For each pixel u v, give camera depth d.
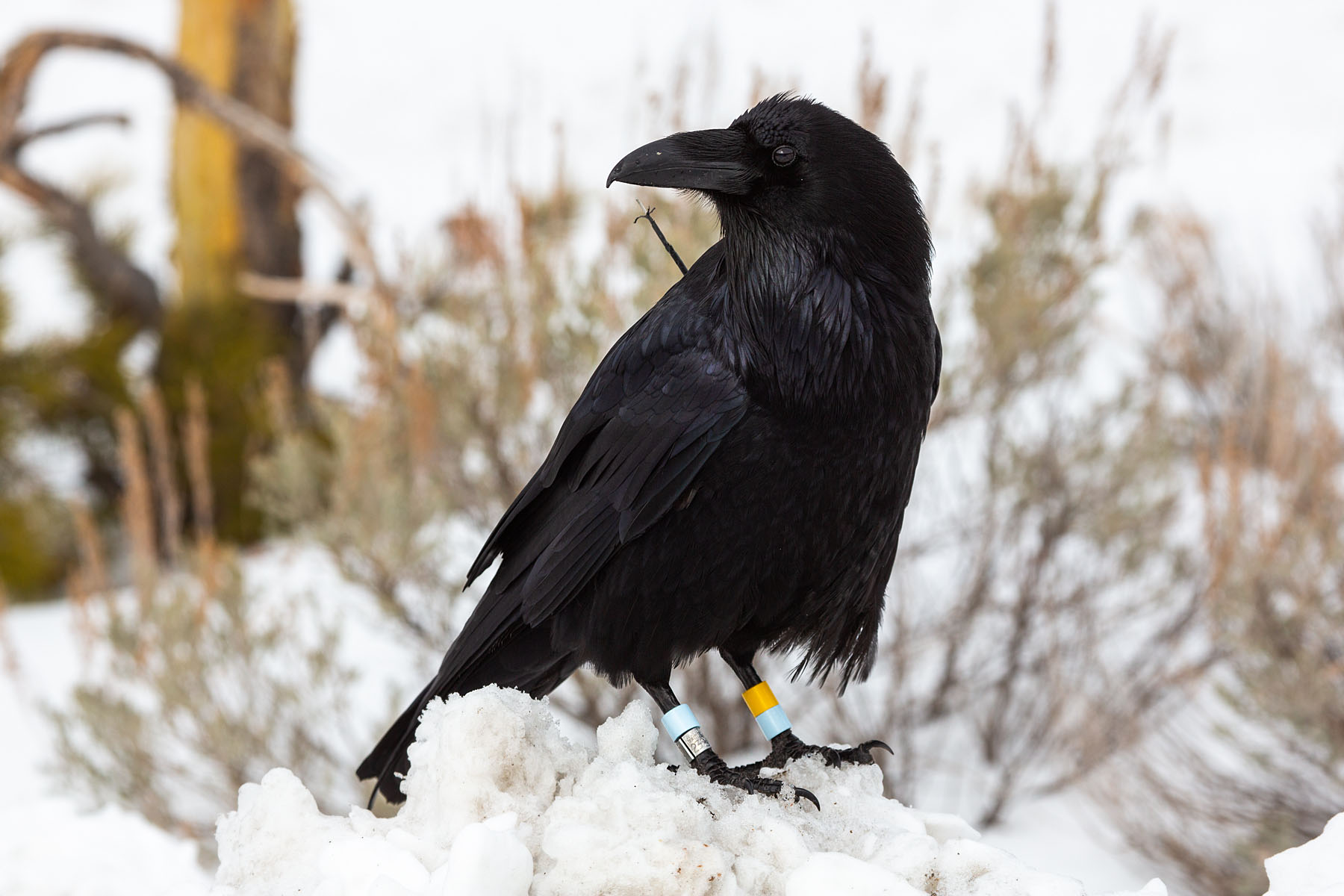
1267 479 10.72
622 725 3.84
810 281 4.32
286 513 9.99
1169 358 13.70
